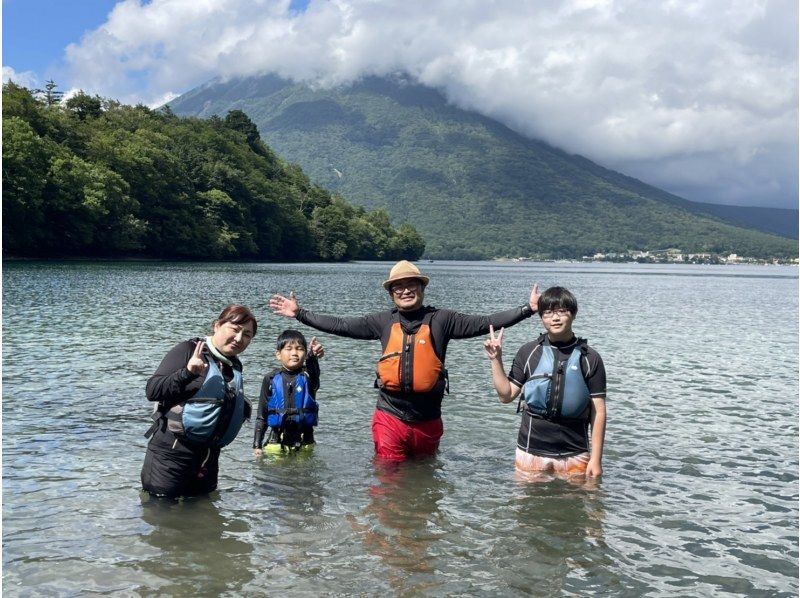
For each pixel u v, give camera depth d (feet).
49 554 16.39
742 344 65.41
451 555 16.76
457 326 24.54
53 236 241.76
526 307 23.84
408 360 24.07
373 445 26.68
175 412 19.85
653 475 23.49
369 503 20.22
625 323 85.40
